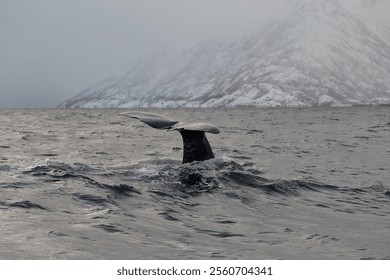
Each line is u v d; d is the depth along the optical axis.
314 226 14.61
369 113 146.00
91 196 16.23
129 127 62.62
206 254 11.45
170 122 18.16
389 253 11.95
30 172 19.20
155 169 20.25
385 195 19.66
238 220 14.93
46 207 14.76
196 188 18.16
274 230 13.98
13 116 109.19
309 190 19.86
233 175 19.97
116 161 26.77
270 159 29.91
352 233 13.88
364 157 32.53
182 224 14.10
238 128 64.38
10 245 11.10
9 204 14.74
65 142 39.06
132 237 12.50
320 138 47.94
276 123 81.50
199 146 21.05
